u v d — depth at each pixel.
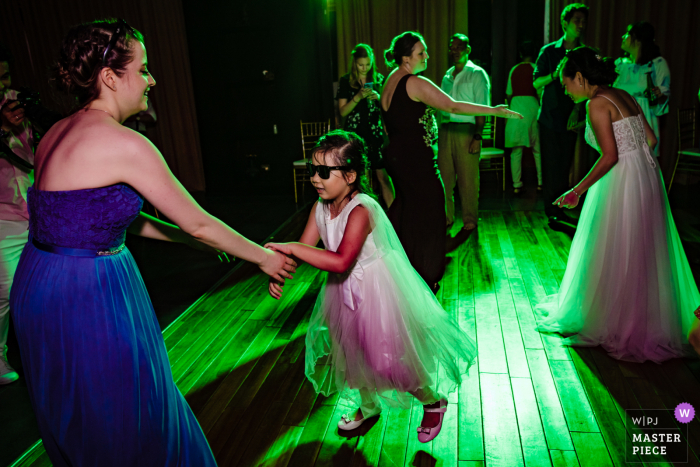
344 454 1.98
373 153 4.67
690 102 6.02
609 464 1.85
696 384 2.30
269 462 1.95
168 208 1.33
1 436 2.20
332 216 1.87
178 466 1.45
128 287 1.37
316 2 6.56
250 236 5.04
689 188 5.88
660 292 2.54
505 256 4.13
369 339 1.82
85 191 1.25
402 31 6.45
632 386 2.31
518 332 2.87
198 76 7.01
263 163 7.19
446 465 1.89
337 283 1.88
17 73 7.30
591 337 2.68
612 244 2.61
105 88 1.33
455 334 1.99
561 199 2.61
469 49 4.55
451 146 4.70
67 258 1.28
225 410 2.29
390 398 1.94
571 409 2.17
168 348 2.90
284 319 3.21
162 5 6.77
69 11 7.01
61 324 1.28
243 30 6.75
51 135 1.35
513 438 2.01
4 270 2.44
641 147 2.56
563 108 4.57
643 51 4.69
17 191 2.43
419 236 3.39
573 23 4.30
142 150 1.29
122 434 1.34
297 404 2.31
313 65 6.75
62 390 1.31
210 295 3.66
